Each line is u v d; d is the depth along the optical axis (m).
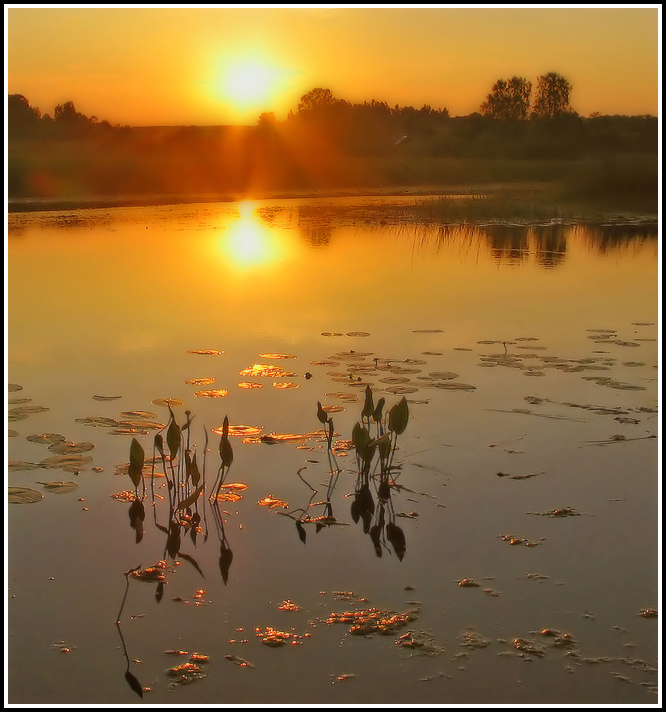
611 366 7.45
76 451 5.44
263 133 35.06
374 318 9.27
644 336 8.59
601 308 10.02
